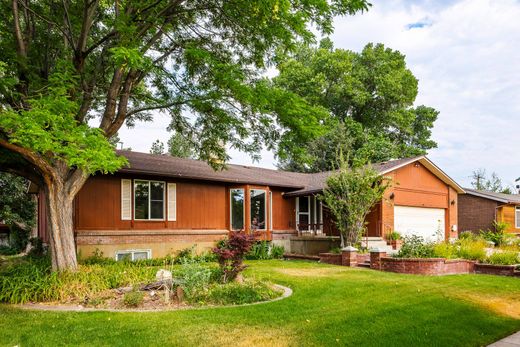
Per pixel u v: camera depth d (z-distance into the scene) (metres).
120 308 7.59
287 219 20.80
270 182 19.30
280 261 16.08
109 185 15.27
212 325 6.34
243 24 10.50
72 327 6.24
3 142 8.67
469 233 24.12
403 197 19.92
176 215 17.00
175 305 7.77
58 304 8.02
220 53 11.90
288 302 7.94
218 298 8.09
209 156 14.08
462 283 10.19
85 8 10.08
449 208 22.44
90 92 11.19
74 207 14.30
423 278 10.95
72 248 10.08
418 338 5.97
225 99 11.26
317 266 13.94
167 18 10.59
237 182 18.31
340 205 16.28
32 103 7.91
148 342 5.57
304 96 34.22
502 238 22.00
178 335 5.85
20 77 9.95
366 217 19.44
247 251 9.73
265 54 11.48
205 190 18.03
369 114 38.00
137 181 16.06
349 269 13.05
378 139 33.59
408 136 40.06
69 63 9.04
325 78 34.84
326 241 18.08
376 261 13.24
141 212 16.06
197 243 17.31
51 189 9.83
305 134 10.78
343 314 7.07
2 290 8.34
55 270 9.68
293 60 35.19
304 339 5.76
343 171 16.55
